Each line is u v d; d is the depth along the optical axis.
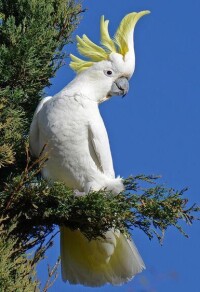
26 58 14.44
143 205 13.09
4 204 13.01
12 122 13.89
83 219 13.28
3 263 12.13
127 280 14.50
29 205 13.15
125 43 15.16
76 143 14.23
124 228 13.21
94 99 14.67
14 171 14.48
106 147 14.33
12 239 12.72
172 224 13.16
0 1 15.30
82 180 14.31
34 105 15.02
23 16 15.16
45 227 13.66
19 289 12.16
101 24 15.26
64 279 14.53
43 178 14.49
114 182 13.87
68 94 14.39
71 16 15.62
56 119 14.22
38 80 14.98
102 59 14.96
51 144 14.23
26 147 13.13
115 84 14.89
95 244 14.36
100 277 14.53
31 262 13.02
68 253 14.52
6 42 14.72
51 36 14.85
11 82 14.55
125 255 14.47
